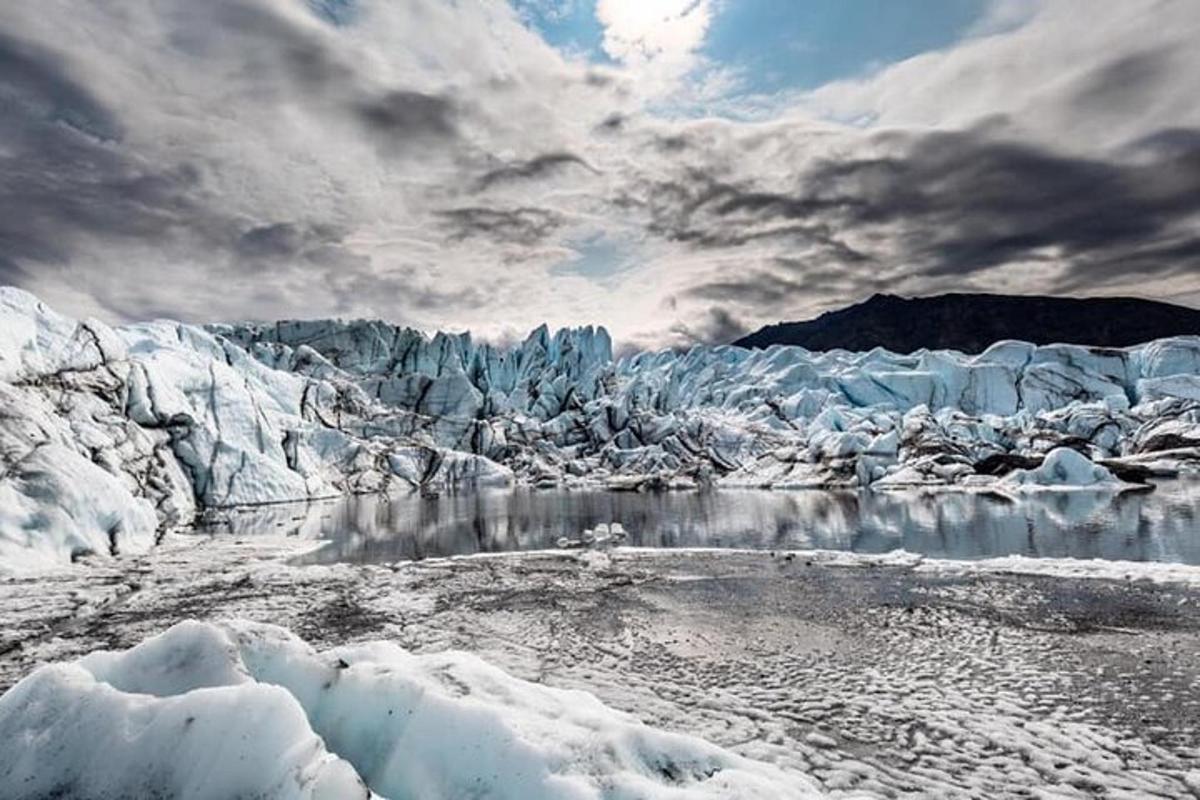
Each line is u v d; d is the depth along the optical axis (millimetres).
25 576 23344
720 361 141625
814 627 15930
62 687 5227
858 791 7945
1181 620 15711
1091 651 13594
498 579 22719
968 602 18047
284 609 18359
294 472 65000
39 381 43250
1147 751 9109
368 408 95938
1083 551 26641
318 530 39906
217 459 56219
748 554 27531
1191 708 10586
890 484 66562
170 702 4992
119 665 5820
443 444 95375
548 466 93750
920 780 8258
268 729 4730
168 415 53375
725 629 15844
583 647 14414
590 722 5988
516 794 4910
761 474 79875
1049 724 10039
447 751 5246
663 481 81188
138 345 64625
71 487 28859
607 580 22406
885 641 14625
